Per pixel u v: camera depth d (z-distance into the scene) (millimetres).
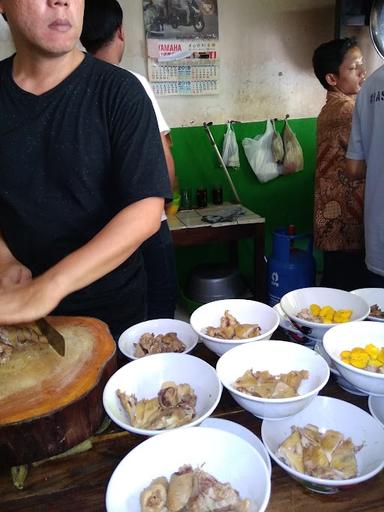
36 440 801
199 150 3191
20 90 1165
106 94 1124
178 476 716
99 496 761
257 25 3016
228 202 3301
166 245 2225
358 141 2082
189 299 3023
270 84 3152
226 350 1076
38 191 1223
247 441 811
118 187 1126
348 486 731
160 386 978
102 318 1405
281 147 3166
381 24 2766
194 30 2928
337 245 2660
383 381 877
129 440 876
